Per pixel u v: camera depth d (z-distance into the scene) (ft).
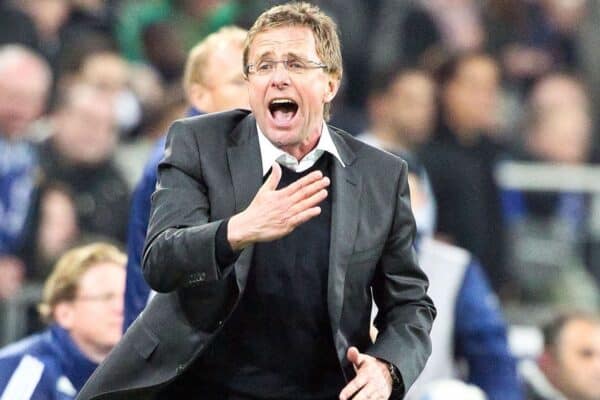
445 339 75.31
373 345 46.68
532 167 112.27
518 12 130.93
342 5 123.24
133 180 102.94
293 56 45.24
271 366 46.26
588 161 121.80
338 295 45.62
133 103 107.24
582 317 80.84
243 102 59.57
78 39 109.09
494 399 75.10
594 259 110.93
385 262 47.65
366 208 46.78
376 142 104.06
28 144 100.78
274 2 116.98
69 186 100.89
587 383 80.23
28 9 110.52
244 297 45.91
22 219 98.37
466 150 106.32
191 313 45.19
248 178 45.96
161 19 115.75
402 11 126.00
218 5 115.65
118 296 65.87
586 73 131.54
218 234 42.68
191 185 45.78
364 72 122.31
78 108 101.65
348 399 45.32
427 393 70.74
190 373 46.68
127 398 45.75
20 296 90.99
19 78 100.58
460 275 76.02
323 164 46.85
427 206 79.77
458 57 112.47
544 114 122.21
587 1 136.05
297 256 45.88
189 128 46.78
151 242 44.39
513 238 109.91
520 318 103.30
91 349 65.62
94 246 67.10
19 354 65.05
